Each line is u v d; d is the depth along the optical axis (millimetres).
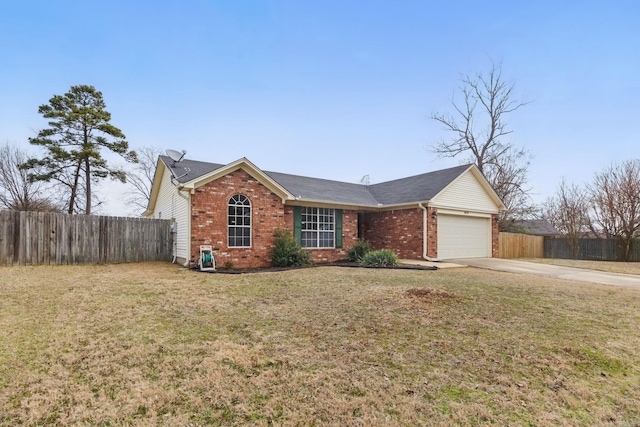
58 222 11414
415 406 2881
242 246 11992
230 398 2992
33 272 9352
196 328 4879
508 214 25188
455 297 6672
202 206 11195
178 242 12320
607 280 9867
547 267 12992
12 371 3457
